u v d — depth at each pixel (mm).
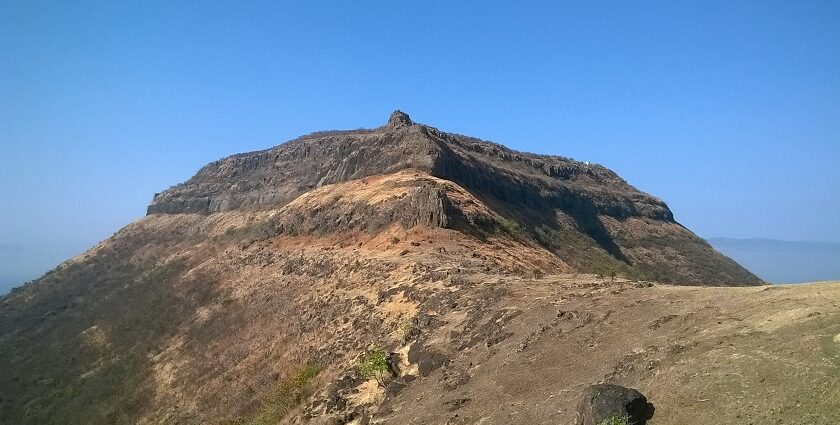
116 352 58781
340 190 75688
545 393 15086
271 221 78688
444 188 63031
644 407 12102
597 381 14367
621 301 19547
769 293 15891
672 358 13680
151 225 119750
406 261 42688
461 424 15523
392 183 67625
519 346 18672
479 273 34562
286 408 27438
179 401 40656
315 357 32312
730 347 12984
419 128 82438
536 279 30922
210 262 76375
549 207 94875
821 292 14562
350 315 35656
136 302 73000
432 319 26578
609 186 127500
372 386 22984
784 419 10125
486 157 106875
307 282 49781
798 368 11125
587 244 84750
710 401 11477
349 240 58688
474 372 18625
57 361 62219
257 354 40531
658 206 126125
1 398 54344
